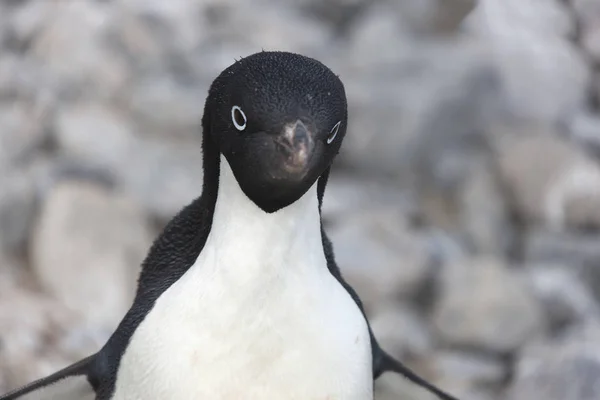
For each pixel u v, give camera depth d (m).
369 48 15.35
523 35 16.39
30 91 13.27
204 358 3.92
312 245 4.05
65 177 11.43
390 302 10.77
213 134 4.06
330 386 3.99
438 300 10.84
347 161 13.88
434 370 9.83
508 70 15.67
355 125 13.83
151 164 12.40
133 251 10.58
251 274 3.94
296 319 3.96
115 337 4.34
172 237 4.39
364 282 10.80
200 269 4.04
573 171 13.18
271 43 16.11
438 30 16.27
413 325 10.51
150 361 3.98
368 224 11.84
